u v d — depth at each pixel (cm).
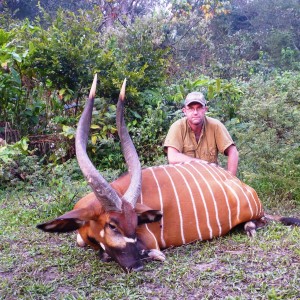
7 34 463
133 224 226
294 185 350
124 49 565
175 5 896
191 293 207
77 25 492
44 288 217
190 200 259
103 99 480
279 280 213
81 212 229
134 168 243
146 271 228
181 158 313
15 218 322
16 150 413
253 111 385
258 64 996
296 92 423
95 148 461
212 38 1225
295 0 1562
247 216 271
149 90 514
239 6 1616
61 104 489
